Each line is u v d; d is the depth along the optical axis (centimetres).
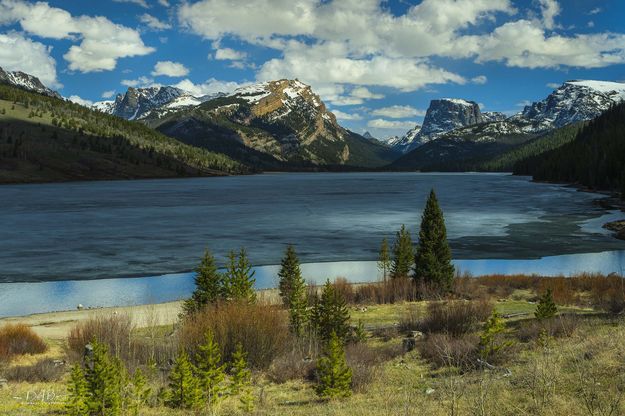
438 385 1495
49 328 3353
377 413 1228
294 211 11575
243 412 1448
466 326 2467
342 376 1545
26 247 6806
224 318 2161
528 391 1206
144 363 2088
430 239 4403
